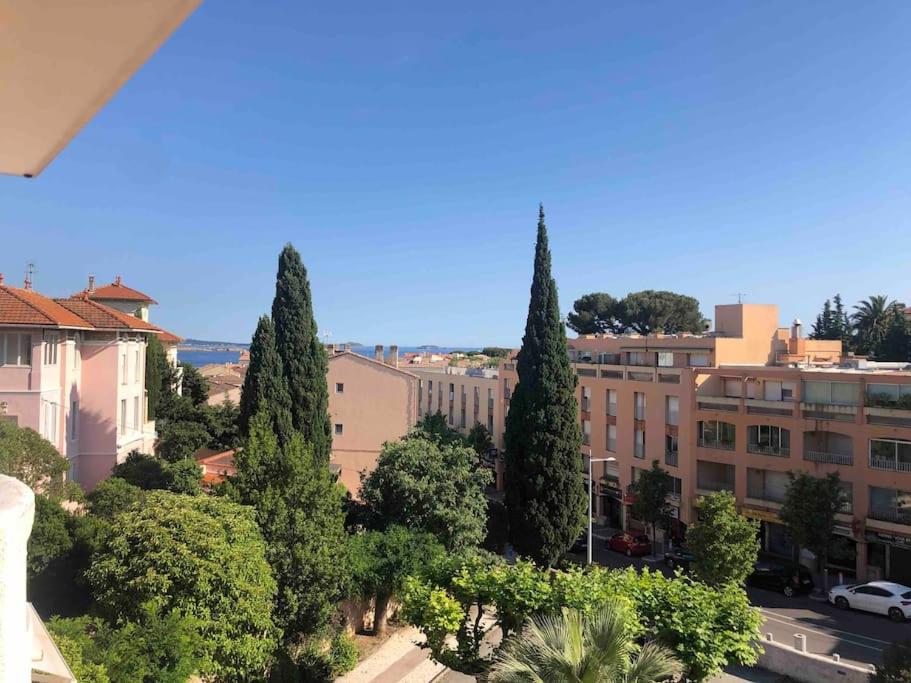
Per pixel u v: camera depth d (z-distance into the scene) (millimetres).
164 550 14133
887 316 68500
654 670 10359
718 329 49188
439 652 14336
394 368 42375
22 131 2785
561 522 30859
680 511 39719
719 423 38188
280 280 31422
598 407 47500
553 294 32406
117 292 44344
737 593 13586
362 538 23156
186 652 12711
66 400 27078
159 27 1999
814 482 31250
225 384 62812
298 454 20328
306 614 18500
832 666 18641
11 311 24266
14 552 2340
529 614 13680
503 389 59281
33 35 1985
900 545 30250
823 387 34094
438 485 26219
